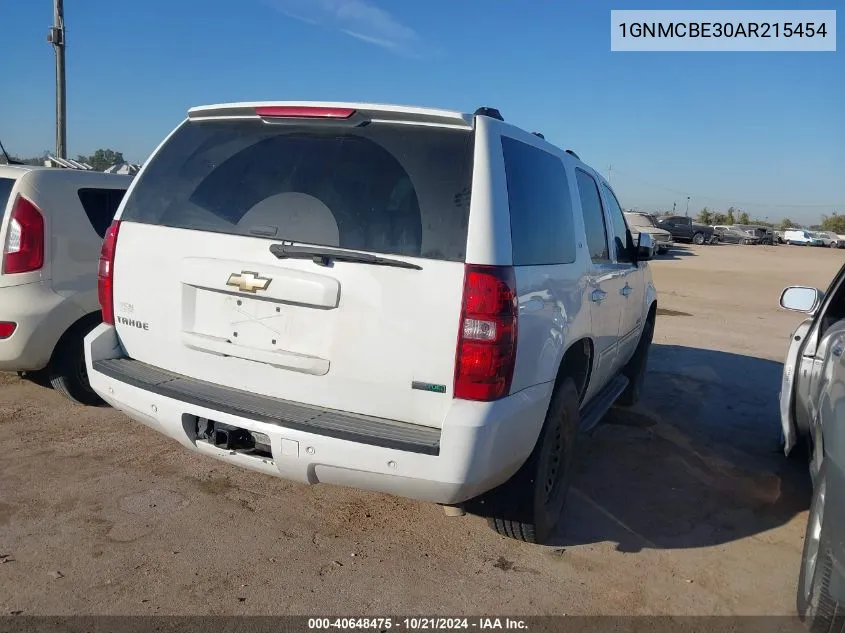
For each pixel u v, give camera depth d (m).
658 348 9.30
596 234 4.51
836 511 2.68
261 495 4.11
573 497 4.38
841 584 2.62
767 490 4.67
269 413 2.99
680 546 3.83
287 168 3.23
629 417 6.10
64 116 14.09
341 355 2.99
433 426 2.92
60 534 3.55
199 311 3.32
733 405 6.68
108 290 3.64
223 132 3.49
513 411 2.95
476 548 3.67
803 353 4.59
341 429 2.87
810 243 53.59
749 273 24.06
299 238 3.09
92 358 3.57
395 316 2.89
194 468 4.41
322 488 4.24
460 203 2.91
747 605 3.30
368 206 3.02
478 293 2.81
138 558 3.37
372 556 3.52
